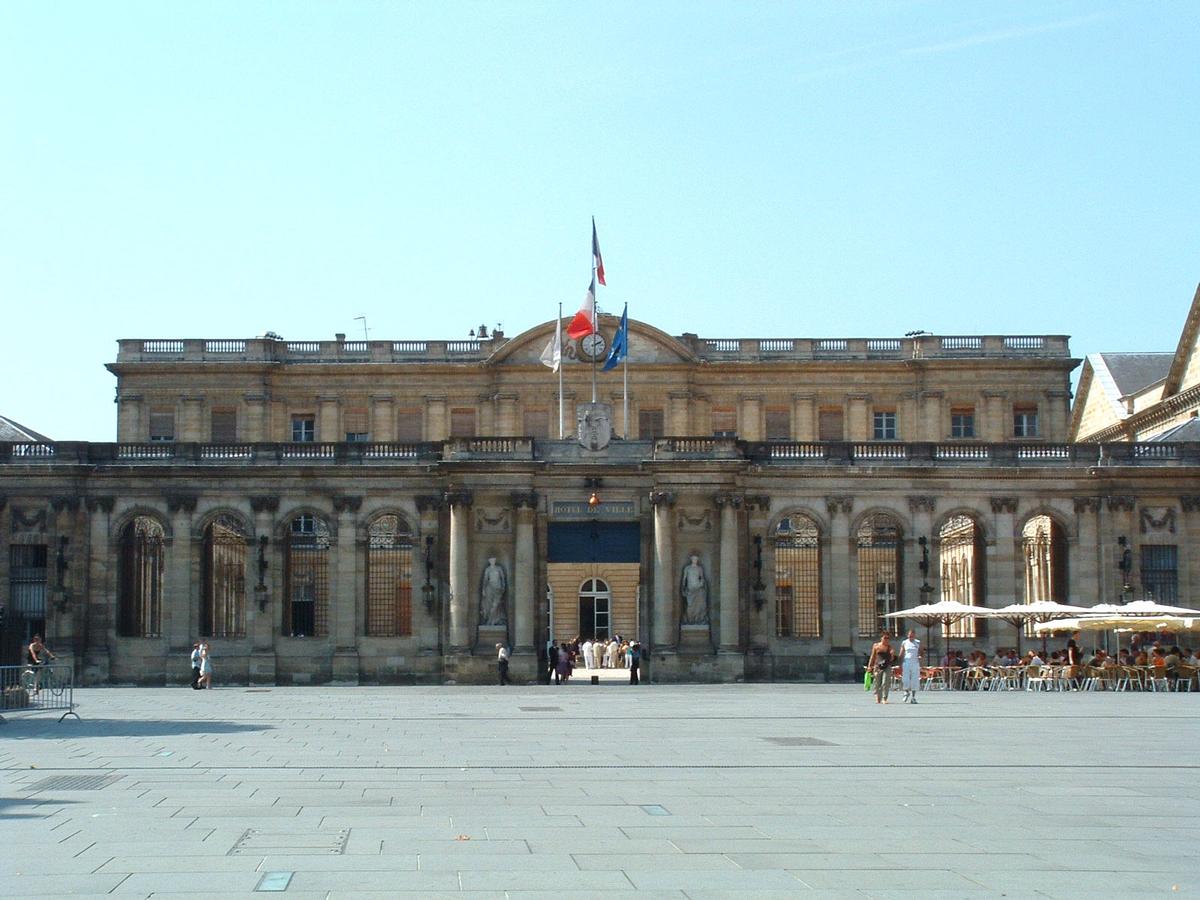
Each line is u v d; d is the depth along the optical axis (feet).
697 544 249.75
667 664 246.68
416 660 251.80
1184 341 310.45
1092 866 66.49
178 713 167.94
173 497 254.27
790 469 253.24
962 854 69.41
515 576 248.11
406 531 262.47
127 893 60.18
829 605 253.03
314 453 256.73
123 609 256.11
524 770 104.47
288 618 258.16
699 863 67.10
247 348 343.67
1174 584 254.06
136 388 341.82
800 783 96.48
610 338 334.85
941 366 339.16
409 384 341.21
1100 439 358.23
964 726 144.56
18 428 300.61
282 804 86.12
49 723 151.94
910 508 254.68
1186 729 140.36
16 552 254.27
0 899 59.06
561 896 59.93
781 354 343.26
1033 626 250.57
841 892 60.80
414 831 76.02
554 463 249.75
